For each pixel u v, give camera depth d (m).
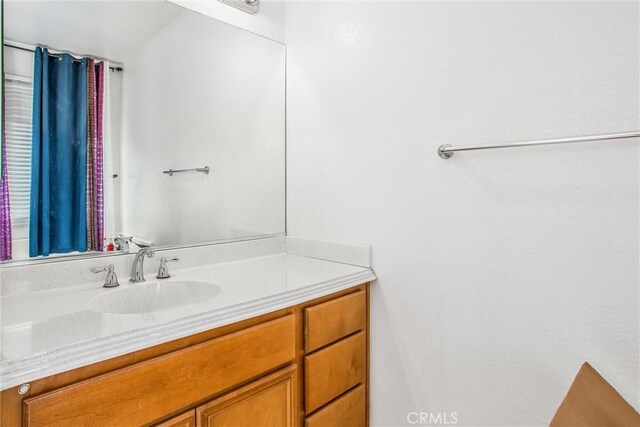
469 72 1.22
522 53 1.11
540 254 1.09
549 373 1.08
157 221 1.44
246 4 1.68
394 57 1.41
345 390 1.38
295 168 1.79
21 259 1.15
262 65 1.76
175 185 1.50
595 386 0.93
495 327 1.18
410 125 1.37
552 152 1.06
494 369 1.19
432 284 1.32
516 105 1.12
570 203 1.04
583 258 1.02
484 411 1.21
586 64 1.00
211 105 1.60
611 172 0.97
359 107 1.52
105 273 1.29
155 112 1.45
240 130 1.69
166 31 1.47
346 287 1.36
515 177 1.13
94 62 1.30
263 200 1.79
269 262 1.63
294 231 1.81
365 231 1.51
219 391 0.99
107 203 1.33
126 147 1.37
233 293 1.14
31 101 1.17
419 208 1.35
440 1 1.29
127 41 1.38
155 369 0.87
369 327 1.50
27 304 1.03
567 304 1.05
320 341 1.27
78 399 0.76
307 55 1.72
